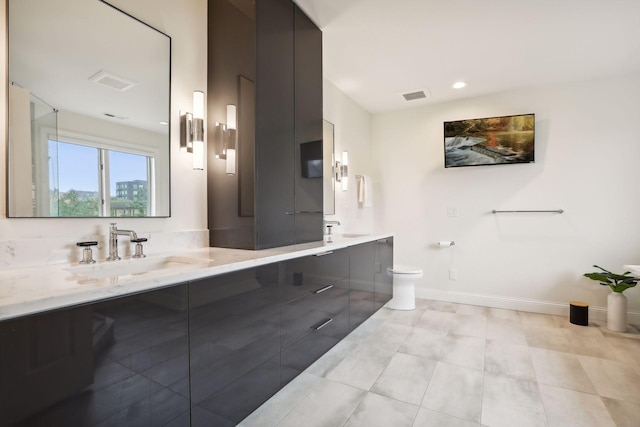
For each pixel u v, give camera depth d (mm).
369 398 1734
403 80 3172
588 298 3145
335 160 3291
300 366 1840
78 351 860
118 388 948
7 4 1207
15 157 1220
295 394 1769
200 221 1971
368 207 4016
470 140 3549
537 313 3283
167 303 1093
